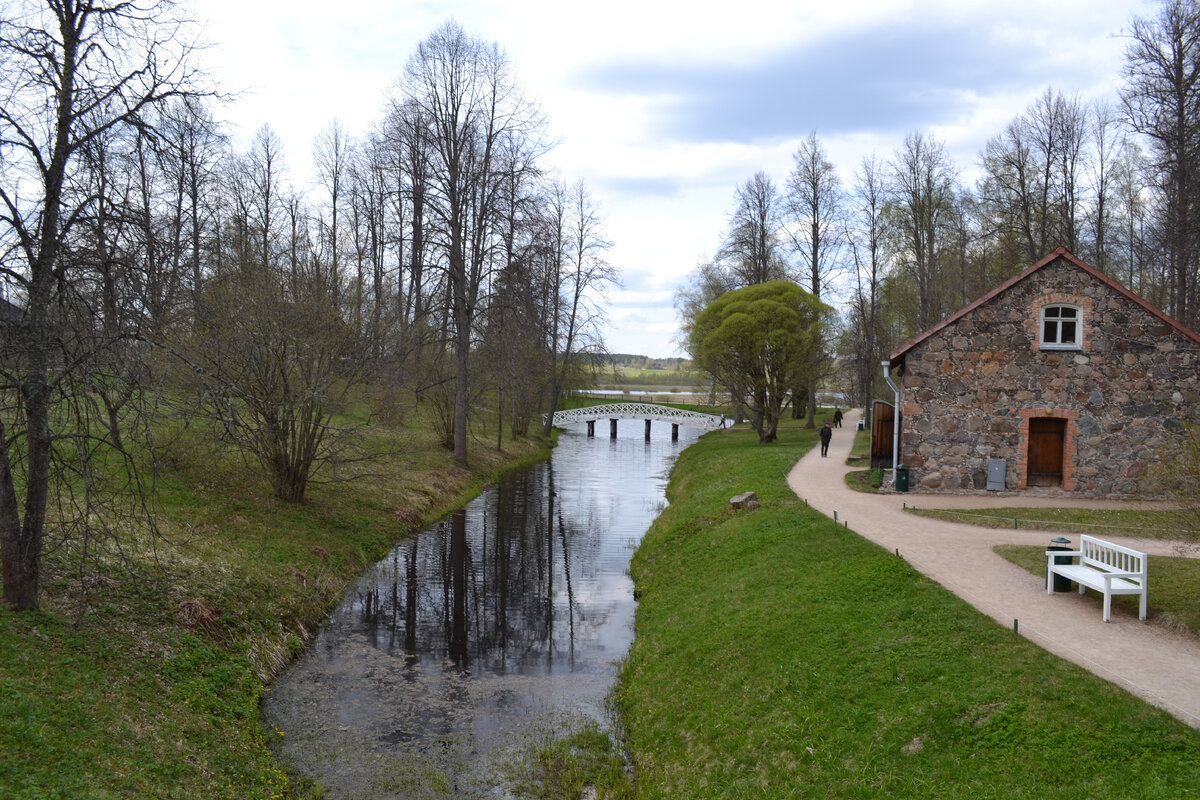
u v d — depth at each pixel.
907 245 43.84
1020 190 36.50
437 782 9.72
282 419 18.73
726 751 9.52
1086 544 12.22
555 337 48.69
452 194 30.09
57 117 9.38
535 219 31.14
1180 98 23.38
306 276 19.81
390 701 12.07
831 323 45.34
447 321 32.44
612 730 11.31
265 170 42.62
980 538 16.05
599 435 65.12
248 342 17.27
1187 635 10.15
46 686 8.88
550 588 18.41
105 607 11.60
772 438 39.41
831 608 12.30
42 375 9.69
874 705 9.21
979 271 42.78
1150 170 27.67
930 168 39.84
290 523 18.62
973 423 21.89
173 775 8.48
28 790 6.99
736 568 16.06
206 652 11.76
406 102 30.06
